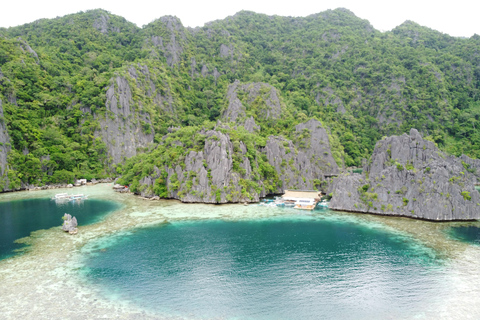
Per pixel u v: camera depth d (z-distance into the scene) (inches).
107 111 7032.5
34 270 2335.1
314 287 2124.8
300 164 5625.0
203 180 4512.8
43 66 7701.8
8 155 5556.1
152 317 1772.9
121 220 3668.8
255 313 1831.9
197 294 2027.6
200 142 4884.4
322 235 3139.8
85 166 6461.6
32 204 4522.6
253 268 2407.7
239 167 4712.1
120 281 2183.8
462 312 1819.6
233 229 3341.5
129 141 7170.3
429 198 3639.3
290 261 2532.0
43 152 5974.4
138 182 5196.9
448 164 3882.9
